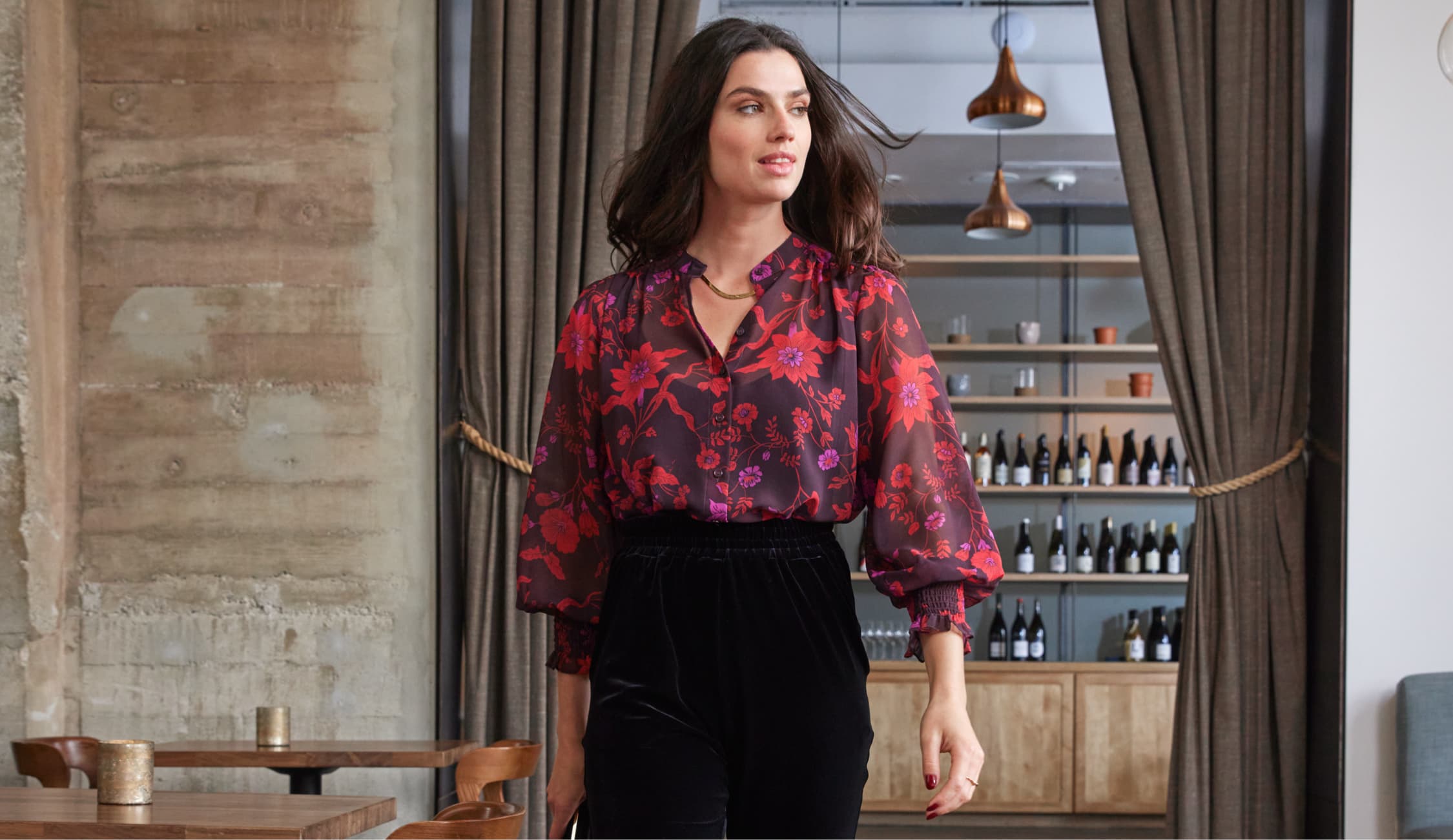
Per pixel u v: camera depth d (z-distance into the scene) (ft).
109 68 11.60
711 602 4.03
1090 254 21.58
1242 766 11.75
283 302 11.47
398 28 11.53
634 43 11.93
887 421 4.21
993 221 17.83
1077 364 21.40
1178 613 20.89
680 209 4.38
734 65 4.24
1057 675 18.81
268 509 11.39
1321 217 11.95
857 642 4.16
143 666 11.36
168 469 11.44
